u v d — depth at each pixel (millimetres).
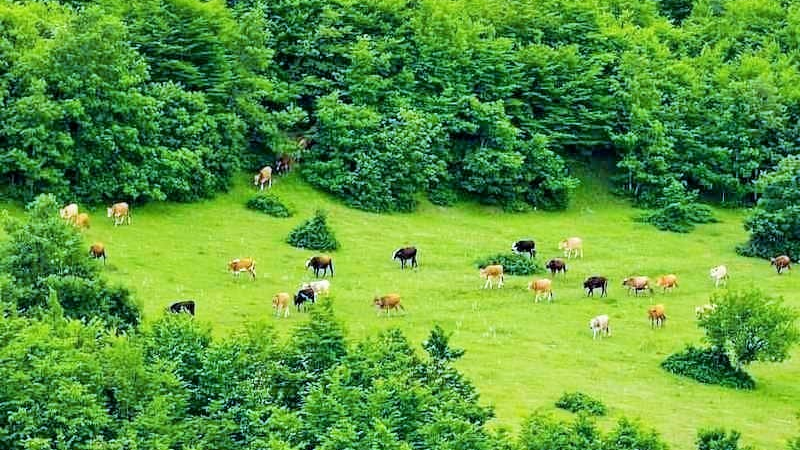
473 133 97312
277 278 72000
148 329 47188
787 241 88312
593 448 41625
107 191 79375
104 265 68750
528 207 96250
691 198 99000
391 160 91688
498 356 62469
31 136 76312
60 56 79688
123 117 81562
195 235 77938
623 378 61188
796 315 64062
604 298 74750
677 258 86500
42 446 37969
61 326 45875
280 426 40906
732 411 57969
